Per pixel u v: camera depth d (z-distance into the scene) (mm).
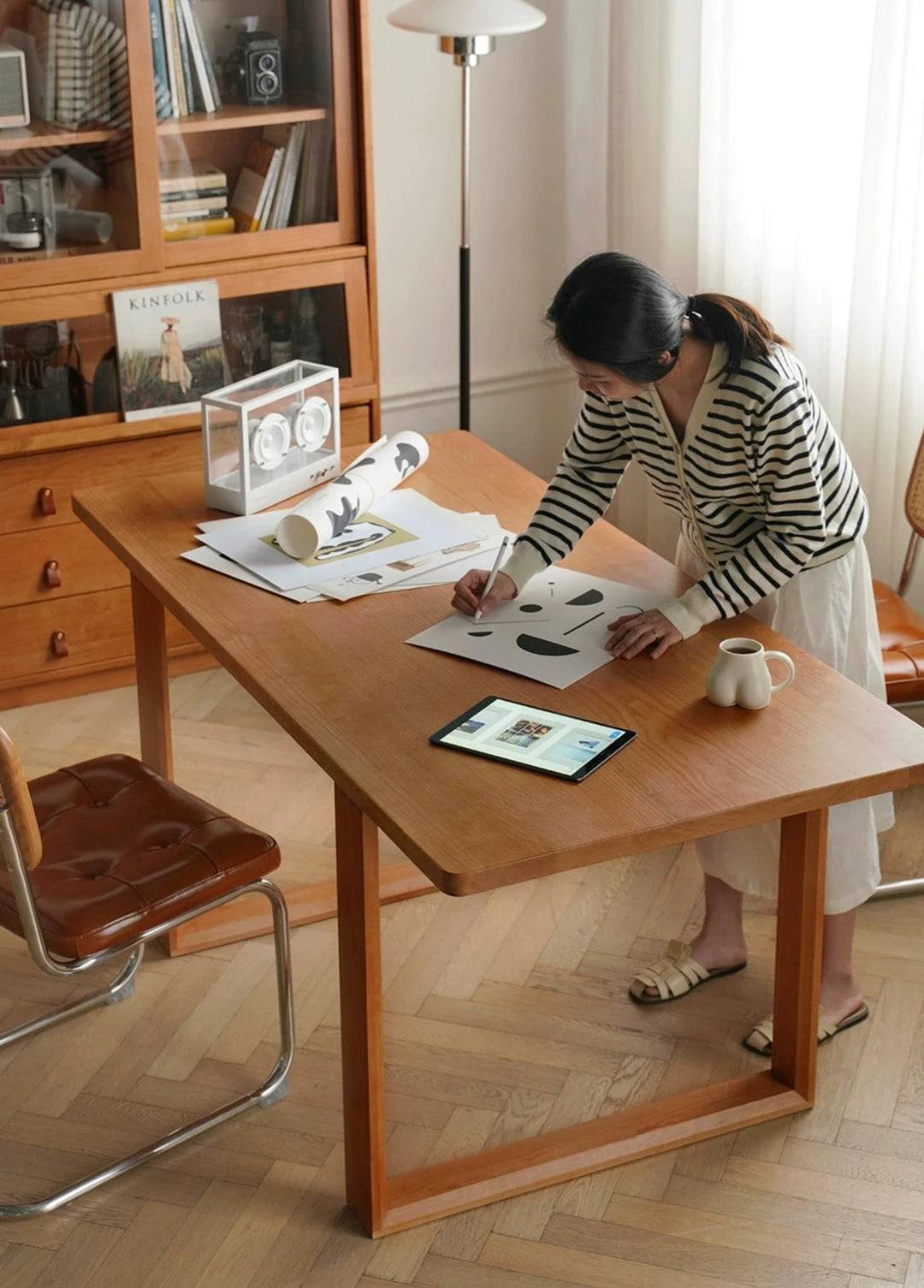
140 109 3359
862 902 2578
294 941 2916
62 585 3623
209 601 2453
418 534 2672
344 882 2150
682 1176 2389
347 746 2076
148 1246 2262
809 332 3633
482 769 2027
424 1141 2455
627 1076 2592
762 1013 2729
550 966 2840
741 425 2221
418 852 1863
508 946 2891
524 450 4543
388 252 4156
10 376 3432
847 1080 2572
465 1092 2551
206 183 3500
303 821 3262
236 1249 2258
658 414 2309
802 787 1983
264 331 3656
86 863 2334
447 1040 2662
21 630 3621
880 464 3574
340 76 3521
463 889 1821
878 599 3102
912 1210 2326
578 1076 2590
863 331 3482
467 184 3936
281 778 3410
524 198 4258
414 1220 2293
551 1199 2348
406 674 2254
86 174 3385
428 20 3455
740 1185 2369
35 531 3559
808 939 2391
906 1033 2672
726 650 2162
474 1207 2328
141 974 2820
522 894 3029
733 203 3688
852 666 2547
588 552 2623
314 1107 2521
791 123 3516
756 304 3760
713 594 2311
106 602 3686
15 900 2127
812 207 3521
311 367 2891
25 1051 2635
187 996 2770
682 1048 2652
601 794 1971
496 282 4320
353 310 3725
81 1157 2416
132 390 3545
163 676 2859
